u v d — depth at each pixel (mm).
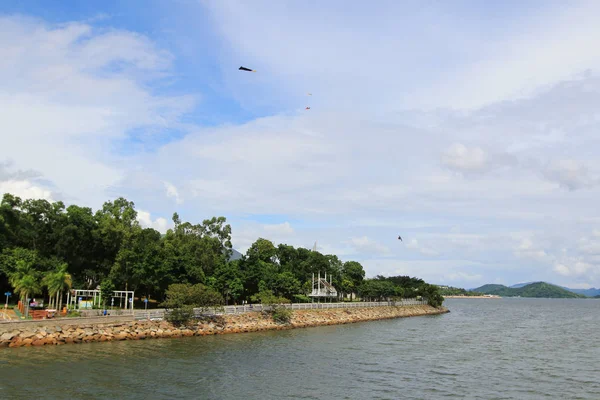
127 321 74812
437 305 189875
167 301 82688
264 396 41812
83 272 99062
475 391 45438
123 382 44500
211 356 59625
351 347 72000
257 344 71875
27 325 63531
